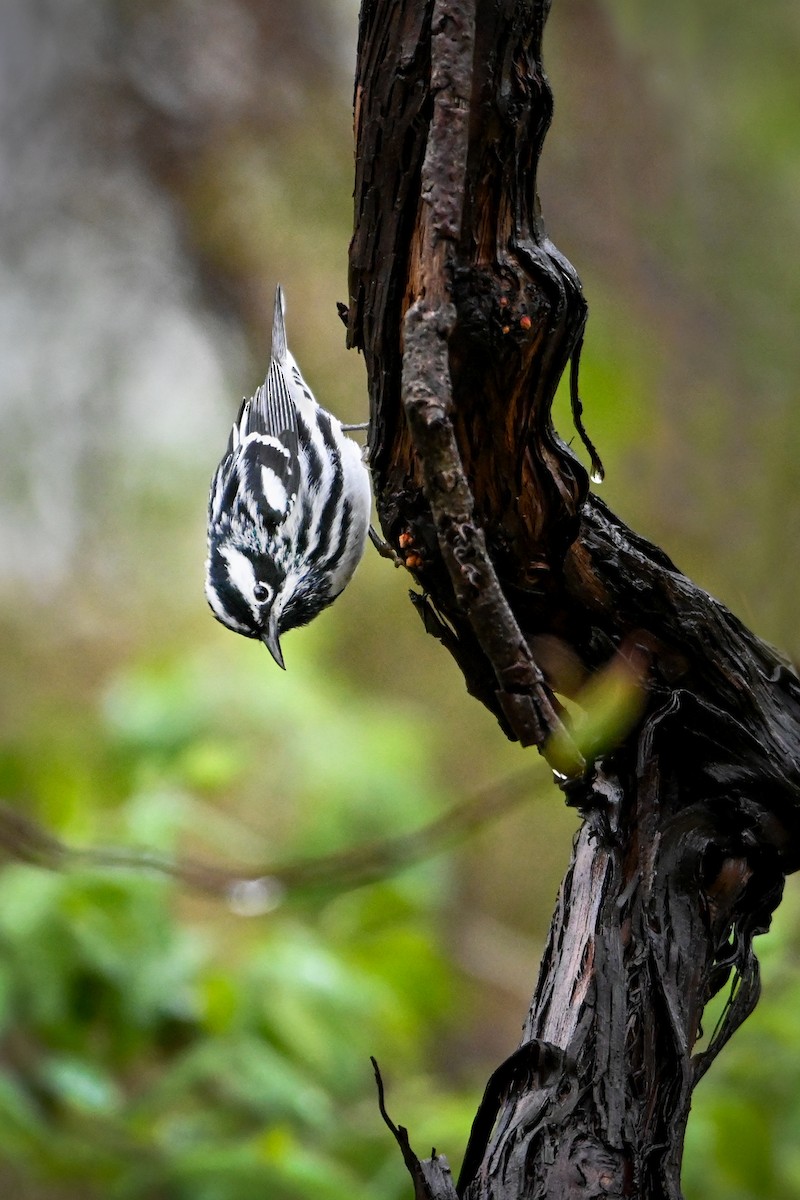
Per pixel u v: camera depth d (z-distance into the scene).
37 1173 8.12
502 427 4.77
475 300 4.53
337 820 13.07
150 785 10.53
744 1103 8.24
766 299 14.12
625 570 5.11
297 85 16.62
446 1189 4.39
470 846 16.12
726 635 5.14
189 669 11.74
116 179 16.38
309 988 9.20
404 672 16.19
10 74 16.14
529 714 4.38
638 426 13.79
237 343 16.39
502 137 4.44
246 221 16.42
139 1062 10.35
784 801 5.04
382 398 4.83
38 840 8.84
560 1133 4.47
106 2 16.19
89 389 15.77
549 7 4.44
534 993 4.93
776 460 13.50
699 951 4.83
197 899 11.48
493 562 5.08
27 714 14.34
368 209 4.63
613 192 14.46
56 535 15.55
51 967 8.62
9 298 15.82
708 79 13.90
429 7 4.46
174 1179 7.89
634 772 5.10
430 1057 14.30
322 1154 8.91
